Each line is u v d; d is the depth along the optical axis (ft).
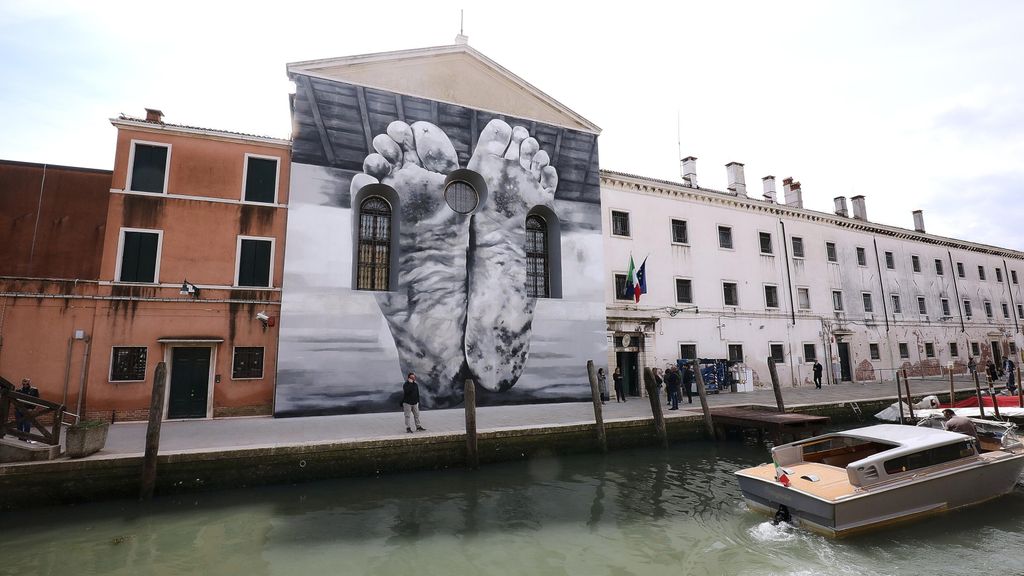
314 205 53.88
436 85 62.13
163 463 30.60
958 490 27.91
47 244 48.21
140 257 49.55
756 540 25.03
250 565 22.43
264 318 51.19
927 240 107.76
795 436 43.68
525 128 65.82
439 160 60.23
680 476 36.94
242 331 50.96
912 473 26.94
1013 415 46.70
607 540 25.30
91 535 25.46
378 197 59.41
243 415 49.75
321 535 25.81
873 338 94.02
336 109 56.24
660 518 28.35
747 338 80.12
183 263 50.42
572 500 31.45
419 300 56.54
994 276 118.32
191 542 24.80
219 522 27.32
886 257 100.63
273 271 53.06
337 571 21.93
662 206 76.89
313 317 52.06
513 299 61.52
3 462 28.78
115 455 30.35
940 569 21.77
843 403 57.88
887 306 97.55
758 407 52.95
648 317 71.56
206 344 49.47
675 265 76.13
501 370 59.57
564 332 63.72
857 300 93.76
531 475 36.81
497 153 63.52
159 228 50.34
